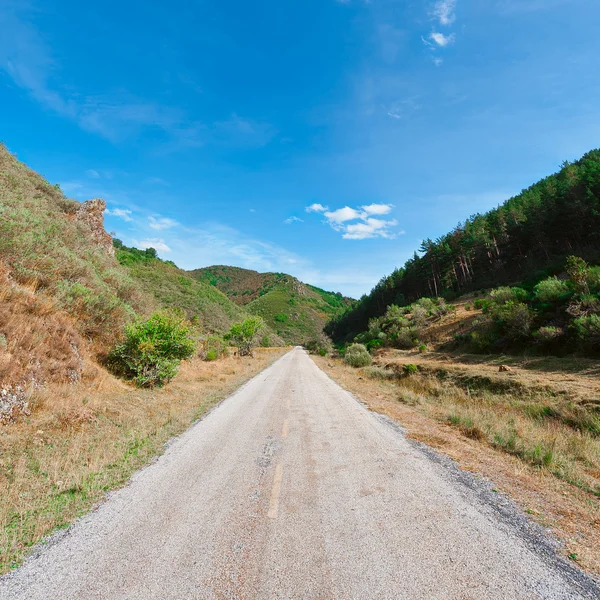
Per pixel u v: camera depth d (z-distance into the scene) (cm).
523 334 2197
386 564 282
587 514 375
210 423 823
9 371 655
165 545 315
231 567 282
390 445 638
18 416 617
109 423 727
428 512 375
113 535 333
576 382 1309
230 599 245
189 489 445
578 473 495
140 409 877
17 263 963
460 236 6469
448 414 902
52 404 695
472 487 443
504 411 1070
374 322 5694
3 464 475
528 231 4822
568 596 243
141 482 468
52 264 1119
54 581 266
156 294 4831
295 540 321
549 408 1048
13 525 352
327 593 249
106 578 269
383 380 2002
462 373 1833
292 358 4234
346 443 657
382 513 373
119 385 1041
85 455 553
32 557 298
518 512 376
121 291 1673
